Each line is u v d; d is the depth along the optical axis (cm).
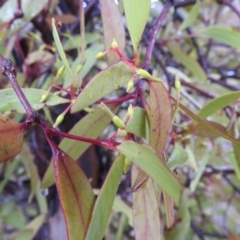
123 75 25
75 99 25
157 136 24
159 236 23
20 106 26
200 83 59
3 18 37
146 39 57
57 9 60
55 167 23
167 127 24
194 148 47
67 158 23
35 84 46
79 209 23
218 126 35
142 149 22
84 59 32
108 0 30
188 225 21
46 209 58
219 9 76
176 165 30
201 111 33
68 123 52
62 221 63
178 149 31
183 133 34
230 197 70
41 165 60
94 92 24
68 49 47
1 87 38
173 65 67
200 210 71
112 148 23
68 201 22
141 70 25
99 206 23
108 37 30
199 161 48
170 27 67
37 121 22
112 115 24
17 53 56
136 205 24
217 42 89
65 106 50
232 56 84
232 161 42
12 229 94
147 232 23
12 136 21
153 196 24
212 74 80
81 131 28
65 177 23
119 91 63
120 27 30
